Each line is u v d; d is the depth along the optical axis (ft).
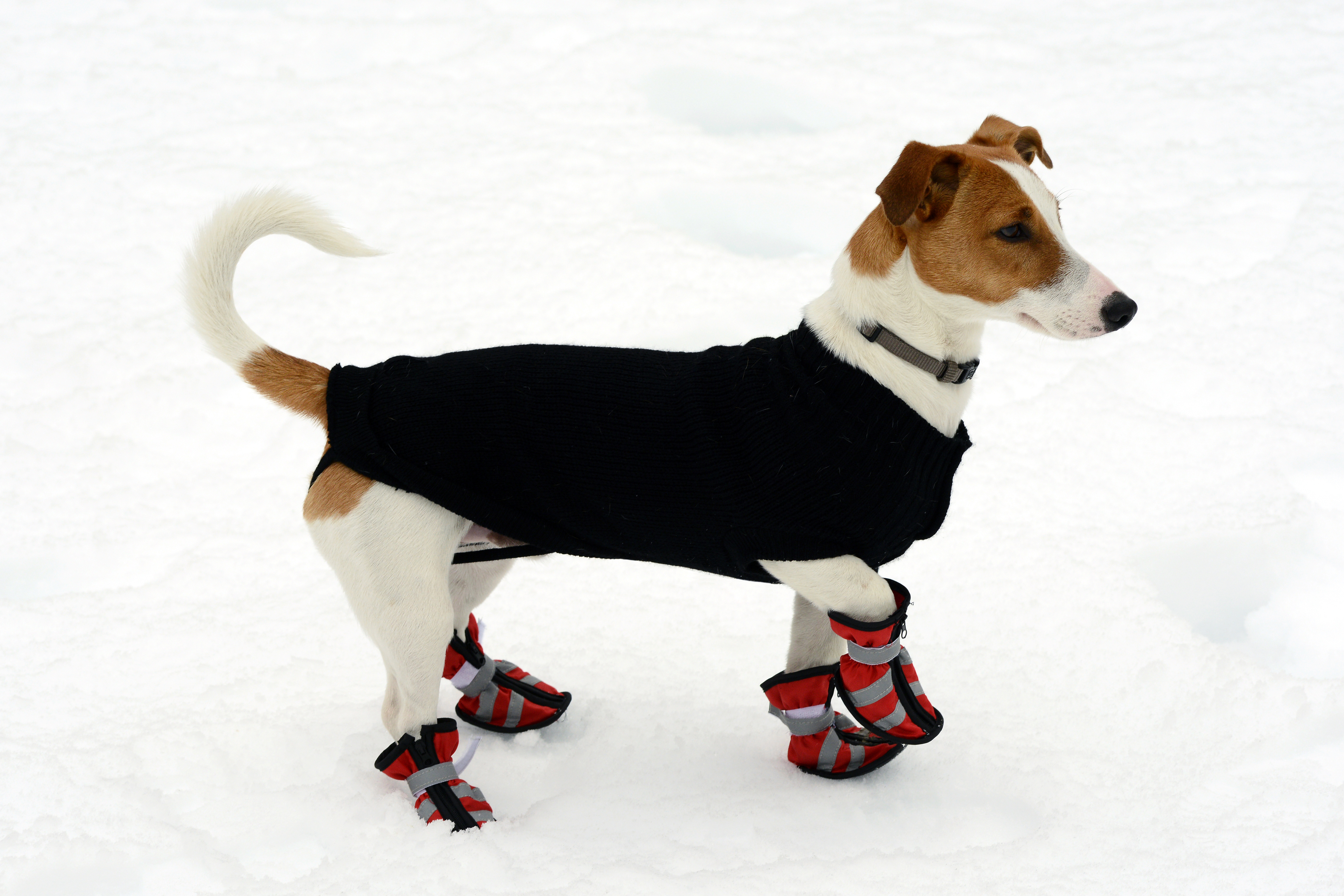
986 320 8.52
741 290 17.29
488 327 16.57
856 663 8.64
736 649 11.45
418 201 19.81
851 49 25.41
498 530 8.58
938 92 23.47
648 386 8.43
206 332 8.95
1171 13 27.71
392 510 8.51
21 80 23.94
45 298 17.44
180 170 20.68
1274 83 23.91
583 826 8.96
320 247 9.09
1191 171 20.79
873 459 8.11
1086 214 19.47
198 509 13.47
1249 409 15.08
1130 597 11.73
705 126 24.02
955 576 12.26
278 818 9.00
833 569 8.32
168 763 9.61
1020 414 14.92
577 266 17.89
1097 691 10.61
